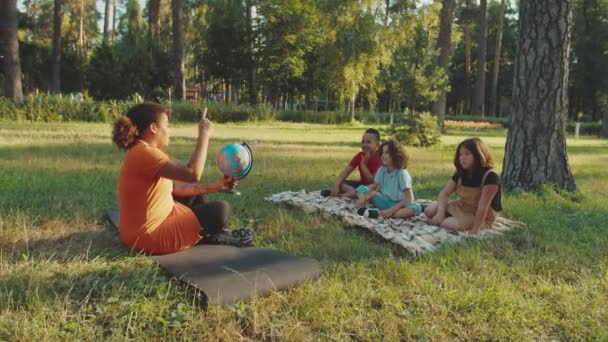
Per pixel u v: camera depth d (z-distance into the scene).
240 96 48.75
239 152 4.25
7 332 2.85
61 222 5.11
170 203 4.25
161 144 4.16
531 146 7.89
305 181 8.34
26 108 22.31
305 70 40.22
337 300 3.49
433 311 3.40
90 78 42.34
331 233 5.09
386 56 31.66
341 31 31.91
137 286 3.50
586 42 47.66
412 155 13.62
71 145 11.97
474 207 5.46
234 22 36.84
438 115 25.14
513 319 3.34
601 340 3.04
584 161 13.62
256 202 6.48
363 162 6.83
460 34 39.31
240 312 3.20
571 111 55.41
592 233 5.50
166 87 41.62
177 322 3.02
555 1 7.65
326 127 29.59
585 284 3.92
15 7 22.81
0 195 6.04
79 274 3.73
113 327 3.02
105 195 6.48
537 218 6.20
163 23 49.38
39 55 44.38
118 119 4.03
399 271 4.02
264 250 4.25
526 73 7.88
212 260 3.94
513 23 56.38
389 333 3.08
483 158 5.32
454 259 4.45
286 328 3.09
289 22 36.75
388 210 5.82
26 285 3.49
